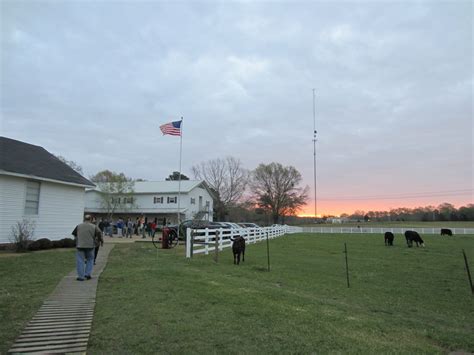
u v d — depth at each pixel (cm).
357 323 713
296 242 2964
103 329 604
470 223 7375
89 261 1019
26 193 1898
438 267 1634
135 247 2089
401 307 941
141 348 532
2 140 2122
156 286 918
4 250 1712
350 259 1880
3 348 525
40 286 916
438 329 741
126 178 5194
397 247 2609
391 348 582
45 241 1836
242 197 7969
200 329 612
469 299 1056
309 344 570
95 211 4956
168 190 4969
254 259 1777
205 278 1075
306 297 932
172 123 3369
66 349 525
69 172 2288
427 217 8938
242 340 573
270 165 8756
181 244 2381
